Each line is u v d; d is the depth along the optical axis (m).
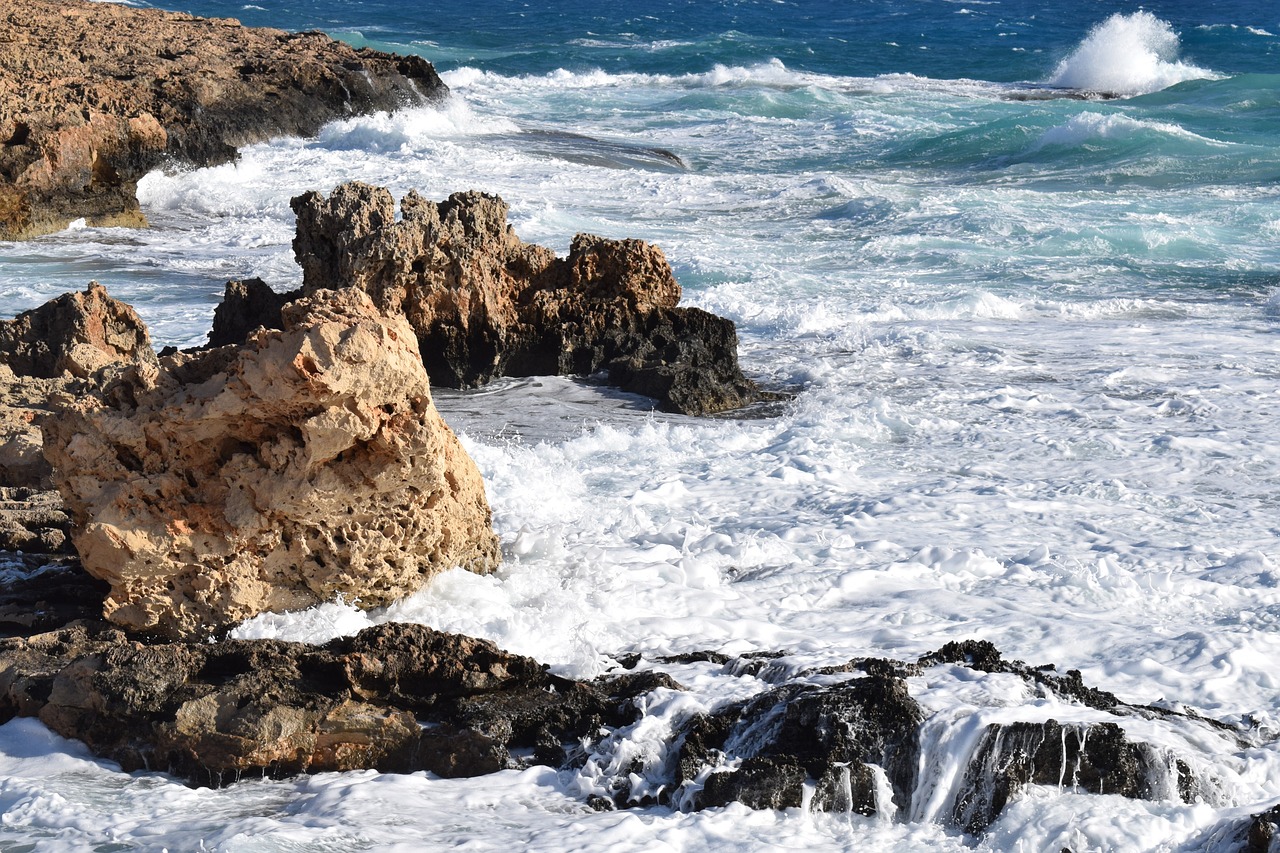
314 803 6.74
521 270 18.05
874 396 16.36
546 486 12.20
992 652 7.80
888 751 6.70
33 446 11.74
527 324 17.88
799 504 12.14
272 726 7.19
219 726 7.22
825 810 6.53
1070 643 8.64
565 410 16.12
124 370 8.62
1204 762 6.57
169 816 6.62
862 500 12.17
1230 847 5.88
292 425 8.43
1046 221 27.30
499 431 15.08
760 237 27.02
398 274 16.91
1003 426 14.95
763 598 9.62
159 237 27.72
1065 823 6.21
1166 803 6.41
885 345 19.12
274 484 8.41
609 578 9.68
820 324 20.36
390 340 8.35
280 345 8.19
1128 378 17.00
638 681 7.69
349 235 16.83
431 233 17.05
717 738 7.06
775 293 22.20
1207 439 14.19
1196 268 24.05
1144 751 6.52
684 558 10.12
